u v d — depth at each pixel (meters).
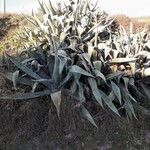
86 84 4.48
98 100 4.15
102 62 4.61
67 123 4.15
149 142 4.30
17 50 5.15
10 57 4.35
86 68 4.41
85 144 4.13
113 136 4.22
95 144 4.16
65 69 4.40
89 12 5.62
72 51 4.72
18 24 6.18
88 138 4.16
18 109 4.19
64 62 4.29
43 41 4.94
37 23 5.11
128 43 4.91
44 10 5.46
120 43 4.96
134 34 5.28
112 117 4.30
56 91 4.22
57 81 4.30
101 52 4.77
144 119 4.46
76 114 4.17
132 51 4.92
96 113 4.33
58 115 3.93
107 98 4.27
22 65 4.37
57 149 4.09
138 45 5.02
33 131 4.14
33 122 4.16
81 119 4.18
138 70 4.79
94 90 4.24
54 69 4.23
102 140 4.19
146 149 4.23
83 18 5.23
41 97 4.26
